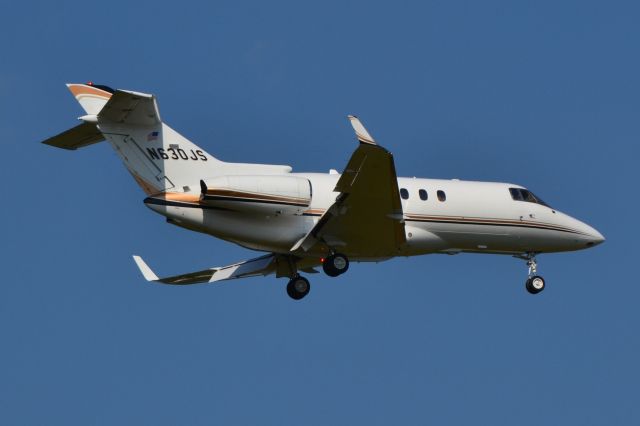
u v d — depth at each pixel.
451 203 81.81
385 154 68.25
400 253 81.50
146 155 73.38
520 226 83.94
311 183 77.00
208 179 73.62
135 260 84.06
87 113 73.06
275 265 82.88
